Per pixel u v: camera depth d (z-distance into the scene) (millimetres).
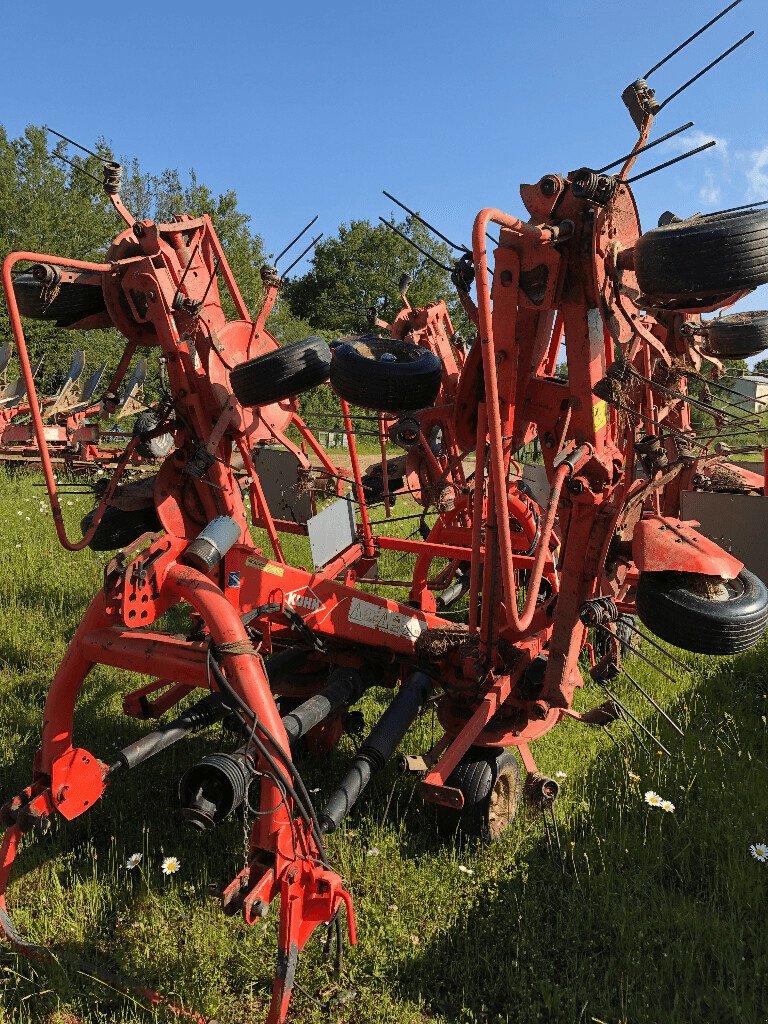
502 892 4082
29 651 7086
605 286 3867
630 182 3822
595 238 3773
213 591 3904
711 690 6602
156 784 5109
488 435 3592
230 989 3465
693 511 7004
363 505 6023
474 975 3578
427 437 6688
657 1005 3340
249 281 45531
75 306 4469
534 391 4371
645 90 3717
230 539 4090
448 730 4746
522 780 5035
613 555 4551
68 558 9906
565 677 4434
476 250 3395
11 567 9305
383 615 4992
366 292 70312
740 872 4082
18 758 5316
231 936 3711
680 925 3818
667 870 4324
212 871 4281
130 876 4215
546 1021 3326
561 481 3965
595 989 3438
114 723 5812
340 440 24938
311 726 4273
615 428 4738
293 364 4211
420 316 8367
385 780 5164
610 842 4398
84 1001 3373
